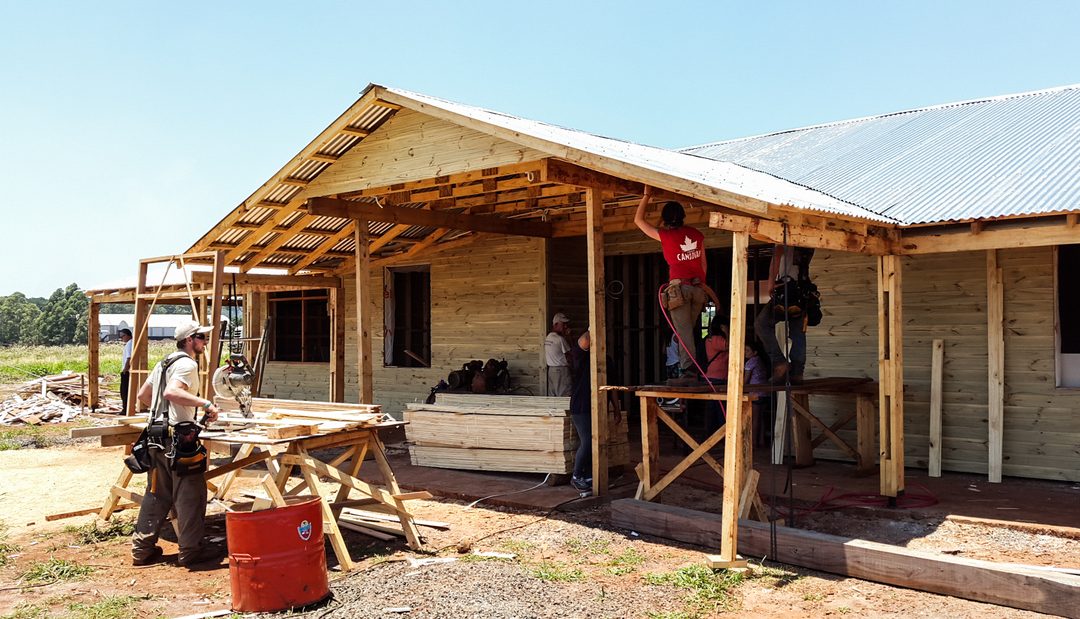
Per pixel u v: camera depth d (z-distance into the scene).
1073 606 4.75
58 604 5.38
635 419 13.93
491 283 13.31
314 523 5.32
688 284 7.05
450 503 8.23
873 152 10.98
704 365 9.59
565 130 9.79
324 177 10.12
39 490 9.26
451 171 8.77
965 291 9.27
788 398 6.35
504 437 9.26
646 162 7.16
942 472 9.32
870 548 5.58
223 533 7.20
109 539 7.16
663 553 6.33
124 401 16.59
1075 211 6.59
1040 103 11.43
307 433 6.39
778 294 8.51
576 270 13.23
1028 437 8.84
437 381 13.94
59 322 109.69
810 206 6.15
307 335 16.30
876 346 9.81
